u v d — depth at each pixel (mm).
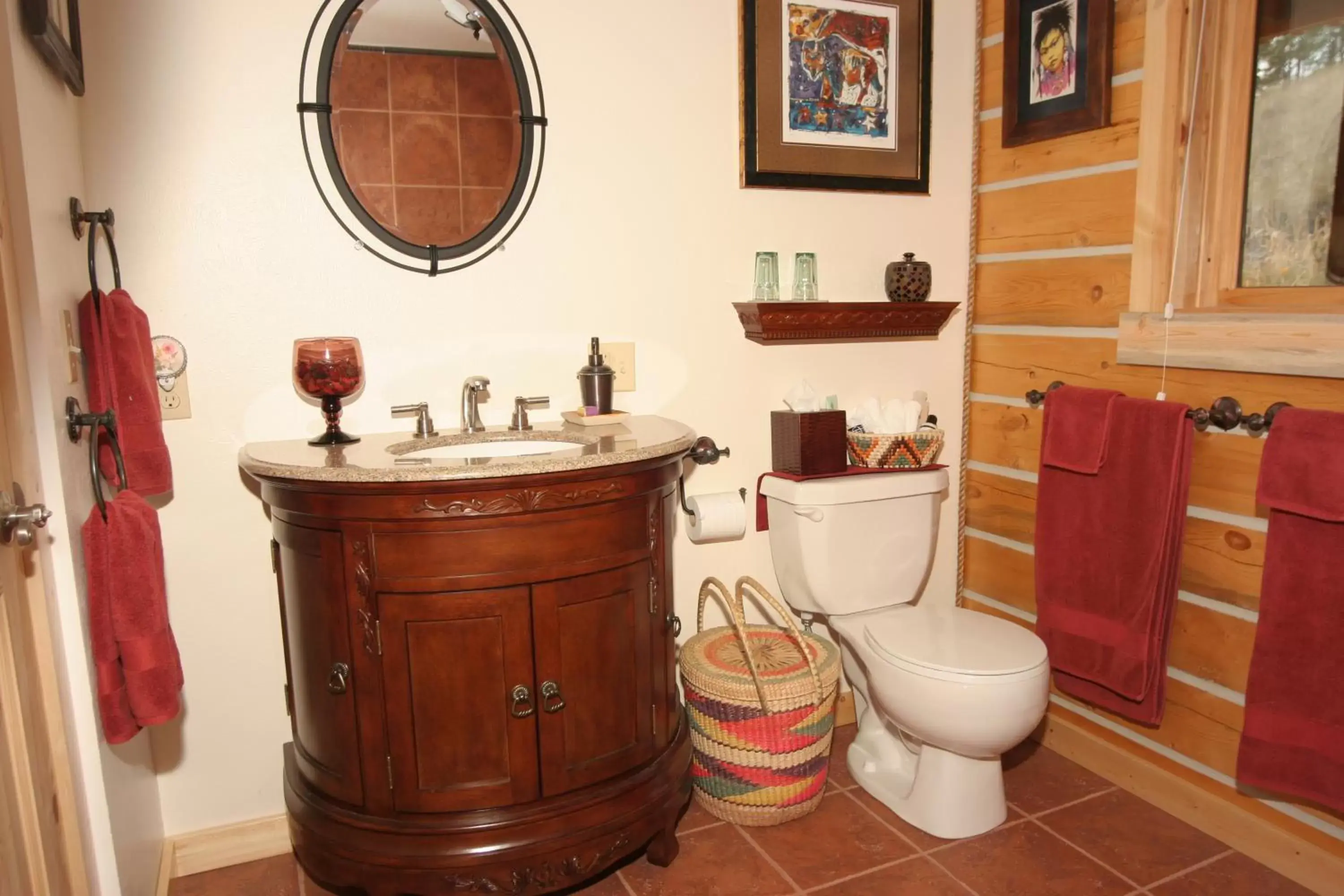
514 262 1955
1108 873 1808
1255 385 1768
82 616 1327
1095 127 2021
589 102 1972
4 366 1128
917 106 2291
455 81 1864
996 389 2406
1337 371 1603
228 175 1728
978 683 1756
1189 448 1845
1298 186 1748
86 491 1446
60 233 1395
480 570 1539
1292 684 1663
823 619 2328
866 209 2289
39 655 1211
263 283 1777
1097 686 2062
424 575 1527
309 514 1550
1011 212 2307
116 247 1671
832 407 2195
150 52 1654
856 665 2227
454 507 1503
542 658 1599
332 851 1629
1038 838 1930
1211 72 1843
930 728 1830
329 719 1623
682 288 2117
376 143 1821
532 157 1934
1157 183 1909
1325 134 1692
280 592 1739
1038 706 1805
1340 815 1692
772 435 2227
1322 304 1698
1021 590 2367
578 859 1658
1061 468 2080
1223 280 1888
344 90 1788
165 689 1397
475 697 1578
